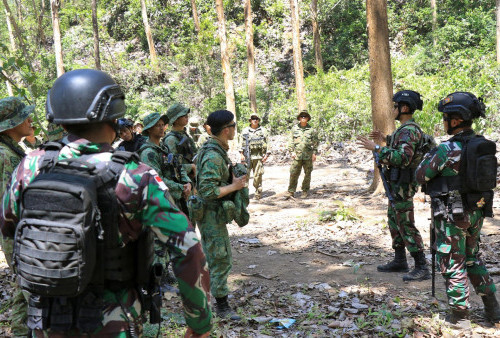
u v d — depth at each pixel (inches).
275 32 1282.0
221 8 813.2
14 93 234.4
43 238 62.6
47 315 66.0
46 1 1465.3
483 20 1066.1
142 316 72.9
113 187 66.6
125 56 1350.9
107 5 1509.6
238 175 171.2
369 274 216.7
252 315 170.2
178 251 67.9
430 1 1180.5
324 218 319.6
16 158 133.3
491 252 233.9
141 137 214.5
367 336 151.3
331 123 733.9
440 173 151.2
